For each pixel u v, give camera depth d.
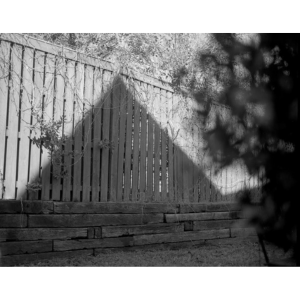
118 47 4.80
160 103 5.14
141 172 4.84
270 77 5.50
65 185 4.12
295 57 5.39
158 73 5.16
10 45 3.80
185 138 5.35
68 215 4.11
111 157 4.54
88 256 4.22
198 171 5.44
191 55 5.50
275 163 5.32
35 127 3.91
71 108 4.21
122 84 4.72
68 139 4.17
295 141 5.24
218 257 4.87
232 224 5.53
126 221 4.58
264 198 5.32
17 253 3.73
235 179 5.57
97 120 4.44
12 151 3.75
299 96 5.31
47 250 3.93
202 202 5.40
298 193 5.09
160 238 4.87
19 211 3.77
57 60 4.12
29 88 3.89
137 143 4.82
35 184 3.86
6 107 3.73
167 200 5.07
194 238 5.20
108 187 4.54
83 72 4.35
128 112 4.75
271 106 5.46
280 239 5.12
